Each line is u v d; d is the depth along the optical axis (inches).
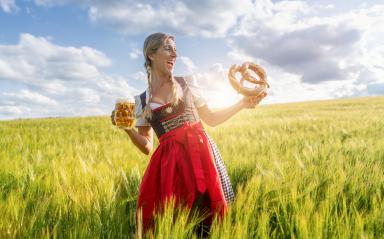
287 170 148.4
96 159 203.9
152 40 98.8
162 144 100.9
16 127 546.0
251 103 104.7
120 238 94.7
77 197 112.0
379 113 729.6
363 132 339.9
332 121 499.8
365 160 174.6
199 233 101.0
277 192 117.0
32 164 176.2
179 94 99.8
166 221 86.2
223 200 95.3
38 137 367.6
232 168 157.8
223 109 106.6
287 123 488.7
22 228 93.9
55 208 109.7
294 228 97.1
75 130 476.4
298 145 253.1
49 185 135.6
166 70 99.0
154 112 100.8
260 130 419.8
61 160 185.8
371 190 123.7
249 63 106.4
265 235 89.4
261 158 181.8
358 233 88.8
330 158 177.5
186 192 96.3
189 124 100.3
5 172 157.2
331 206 104.7
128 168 163.0
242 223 92.2
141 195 99.7
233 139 290.0
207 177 95.9
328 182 129.8
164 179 96.3
